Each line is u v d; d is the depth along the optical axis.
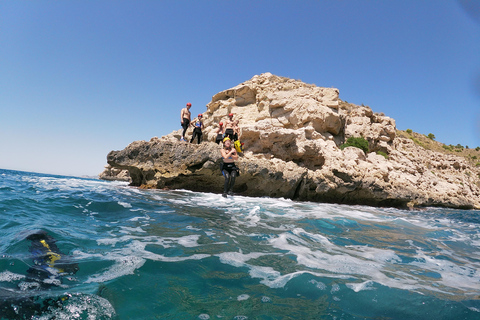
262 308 2.15
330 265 3.29
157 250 3.30
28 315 1.75
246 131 15.48
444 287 2.87
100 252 3.07
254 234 4.52
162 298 2.19
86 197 6.66
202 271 2.79
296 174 11.69
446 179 25.44
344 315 2.14
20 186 7.52
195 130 14.49
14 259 2.59
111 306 1.99
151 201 7.24
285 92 19.67
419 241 5.28
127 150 12.91
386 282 2.87
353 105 26.91
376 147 22.20
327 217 6.94
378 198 13.52
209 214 6.08
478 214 15.10
